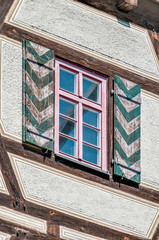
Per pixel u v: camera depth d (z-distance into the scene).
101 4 21.14
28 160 19.23
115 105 20.58
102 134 20.31
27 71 19.64
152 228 20.36
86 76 20.48
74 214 19.42
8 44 19.70
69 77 20.33
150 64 21.45
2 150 19.05
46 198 19.22
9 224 18.62
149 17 21.72
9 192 18.88
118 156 20.28
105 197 19.92
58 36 20.36
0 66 19.50
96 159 20.17
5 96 19.36
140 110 20.97
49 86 19.81
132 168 20.39
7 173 18.97
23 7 20.12
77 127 20.08
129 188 20.33
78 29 20.67
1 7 19.86
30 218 18.91
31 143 19.25
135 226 20.17
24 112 19.36
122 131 20.50
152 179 20.72
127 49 21.23
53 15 20.44
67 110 20.09
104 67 20.77
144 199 20.45
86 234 19.45
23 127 19.27
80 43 20.59
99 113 20.44
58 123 19.81
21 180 19.06
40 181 19.25
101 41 20.91
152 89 21.34
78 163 19.75
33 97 19.55
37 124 19.42
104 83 20.69
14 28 19.86
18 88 19.53
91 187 19.81
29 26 20.08
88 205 19.67
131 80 21.06
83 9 20.88
